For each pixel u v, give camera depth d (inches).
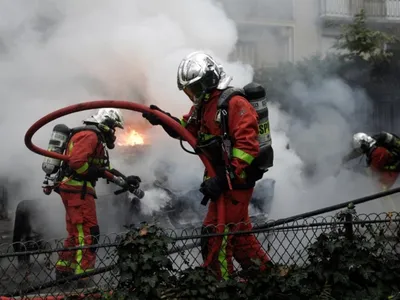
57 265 191.0
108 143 232.2
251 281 164.4
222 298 160.7
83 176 223.9
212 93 178.7
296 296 164.9
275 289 164.7
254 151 172.2
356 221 174.6
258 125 178.1
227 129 175.2
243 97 177.3
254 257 178.9
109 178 230.7
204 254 174.2
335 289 167.3
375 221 178.5
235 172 171.3
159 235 160.1
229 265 175.5
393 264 172.6
